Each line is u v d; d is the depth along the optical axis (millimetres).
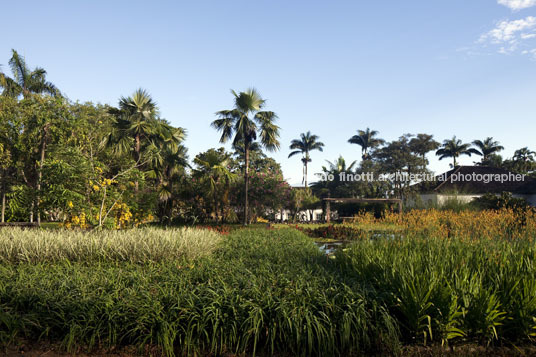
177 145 22625
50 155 12758
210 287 5133
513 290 4617
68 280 5449
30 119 18000
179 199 24156
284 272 6297
